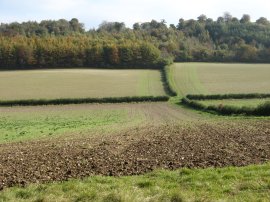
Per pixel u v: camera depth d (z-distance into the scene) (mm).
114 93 92125
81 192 11789
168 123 44062
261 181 12539
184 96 87562
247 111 51500
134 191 11656
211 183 12703
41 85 105312
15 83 108938
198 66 142000
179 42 192500
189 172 14312
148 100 86125
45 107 77938
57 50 141125
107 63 141375
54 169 16000
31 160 18281
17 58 138500
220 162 16438
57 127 42812
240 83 103625
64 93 92750
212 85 101500
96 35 191750
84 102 84250
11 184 13789
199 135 27469
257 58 163000
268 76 115812
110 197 11117
